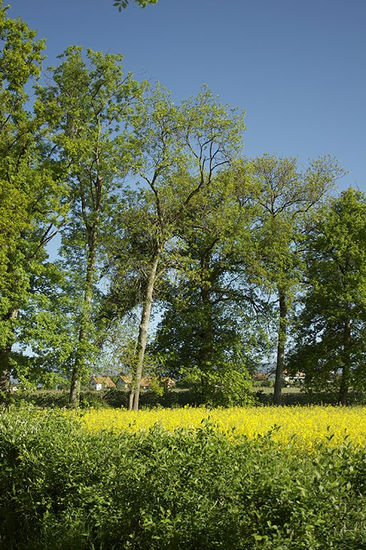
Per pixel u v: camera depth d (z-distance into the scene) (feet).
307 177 114.73
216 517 17.47
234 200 105.91
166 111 90.99
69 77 92.22
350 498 16.49
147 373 100.89
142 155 92.32
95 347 92.63
